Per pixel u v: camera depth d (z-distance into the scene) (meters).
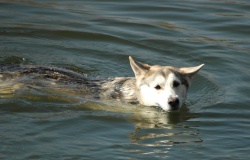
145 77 14.85
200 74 17.38
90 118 13.95
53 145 12.22
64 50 18.86
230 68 17.81
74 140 12.55
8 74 15.69
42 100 14.76
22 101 14.56
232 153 12.11
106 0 24.14
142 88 14.87
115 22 21.41
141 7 23.30
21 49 18.64
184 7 23.34
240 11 22.94
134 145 12.44
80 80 15.86
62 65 17.48
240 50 19.22
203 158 11.84
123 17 22.03
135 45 19.45
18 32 20.03
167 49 19.19
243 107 15.05
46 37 19.86
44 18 21.53
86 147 12.21
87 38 19.91
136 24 21.23
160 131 13.39
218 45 19.59
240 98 15.62
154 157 11.84
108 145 12.38
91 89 15.48
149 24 21.28
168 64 18.02
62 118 13.78
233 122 14.03
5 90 15.05
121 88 15.42
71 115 14.03
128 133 13.16
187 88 15.05
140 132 13.27
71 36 20.03
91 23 21.20
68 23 21.08
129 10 22.94
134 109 14.78
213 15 22.42
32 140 12.39
